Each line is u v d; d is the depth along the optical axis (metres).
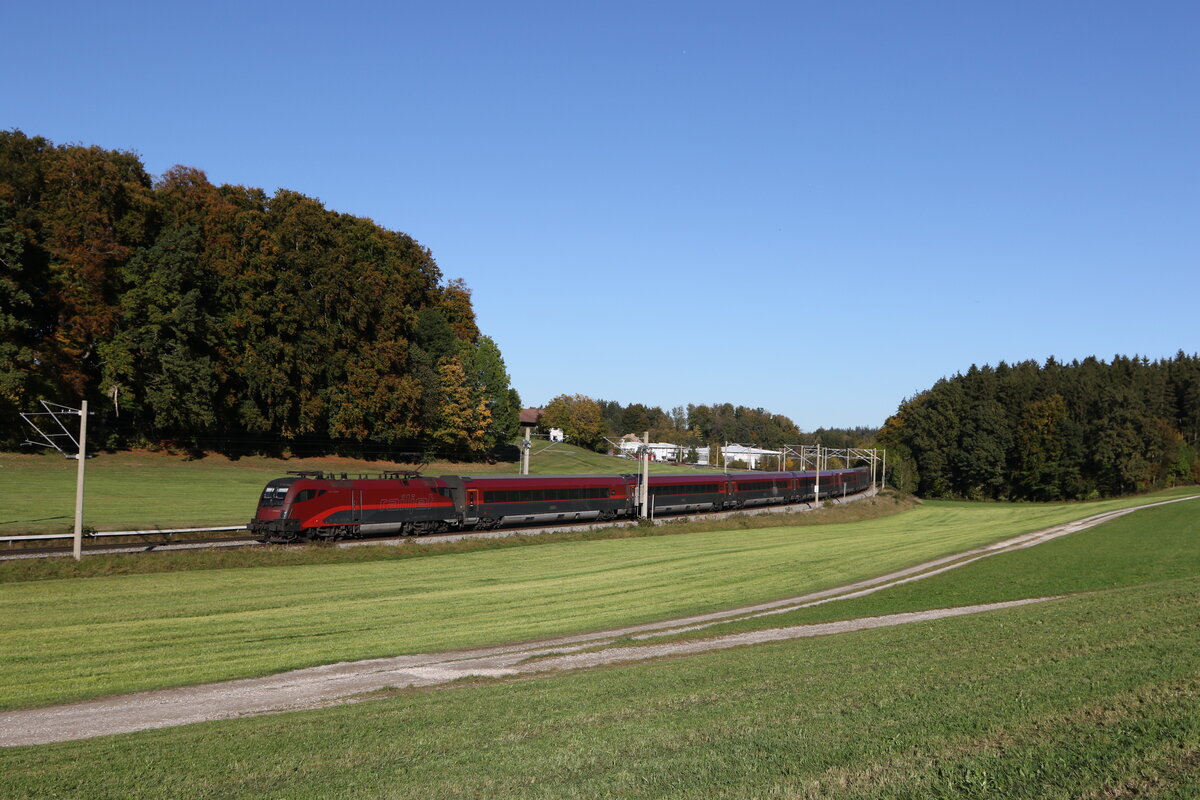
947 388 131.25
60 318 63.31
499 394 105.88
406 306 89.62
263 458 75.88
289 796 9.45
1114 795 7.32
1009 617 20.30
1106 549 48.28
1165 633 14.78
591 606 32.00
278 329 74.50
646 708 12.66
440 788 9.38
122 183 67.44
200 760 11.22
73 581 32.66
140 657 22.75
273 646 24.36
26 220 63.62
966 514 89.62
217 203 74.88
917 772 8.38
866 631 21.70
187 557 36.94
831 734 10.05
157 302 66.38
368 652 23.69
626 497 64.25
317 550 41.22
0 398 56.62
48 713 17.41
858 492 113.19
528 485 57.12
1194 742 8.22
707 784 8.75
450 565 41.69
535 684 16.36
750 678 14.77
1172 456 117.19
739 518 67.75
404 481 49.84
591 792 8.87
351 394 78.00
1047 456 116.94
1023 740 8.98
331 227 84.38
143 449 70.19
